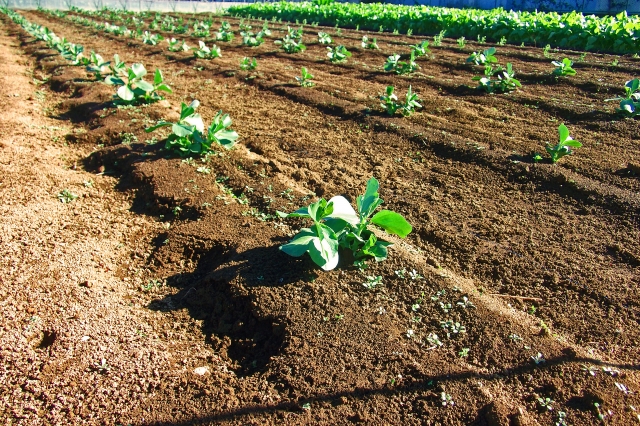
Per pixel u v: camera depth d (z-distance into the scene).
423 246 3.43
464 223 3.68
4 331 2.65
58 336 2.64
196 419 2.15
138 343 2.63
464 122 5.79
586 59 9.09
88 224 3.90
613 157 4.60
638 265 3.11
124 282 3.24
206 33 13.82
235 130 5.80
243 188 4.23
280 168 4.60
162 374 2.43
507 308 2.77
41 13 22.73
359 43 11.98
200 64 9.61
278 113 6.48
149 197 4.27
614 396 2.13
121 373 2.42
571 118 5.79
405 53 10.27
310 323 2.63
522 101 6.48
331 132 5.69
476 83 7.45
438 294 2.81
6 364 2.44
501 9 14.98
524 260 3.21
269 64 9.60
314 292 2.84
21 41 13.75
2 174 4.63
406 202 4.02
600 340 2.53
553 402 2.13
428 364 2.36
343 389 2.24
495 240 3.46
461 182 4.35
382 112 6.16
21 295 2.95
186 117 4.87
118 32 14.43
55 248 3.49
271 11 20.61
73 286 3.06
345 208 3.01
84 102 7.04
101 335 2.67
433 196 4.10
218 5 27.80
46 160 5.11
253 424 2.10
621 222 3.57
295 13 19.17
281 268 3.06
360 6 18.98
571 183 4.06
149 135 5.52
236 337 2.72
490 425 2.03
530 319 2.68
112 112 6.38
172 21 17.20
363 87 7.52
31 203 4.14
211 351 2.64
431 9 16.14
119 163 4.95
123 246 3.65
